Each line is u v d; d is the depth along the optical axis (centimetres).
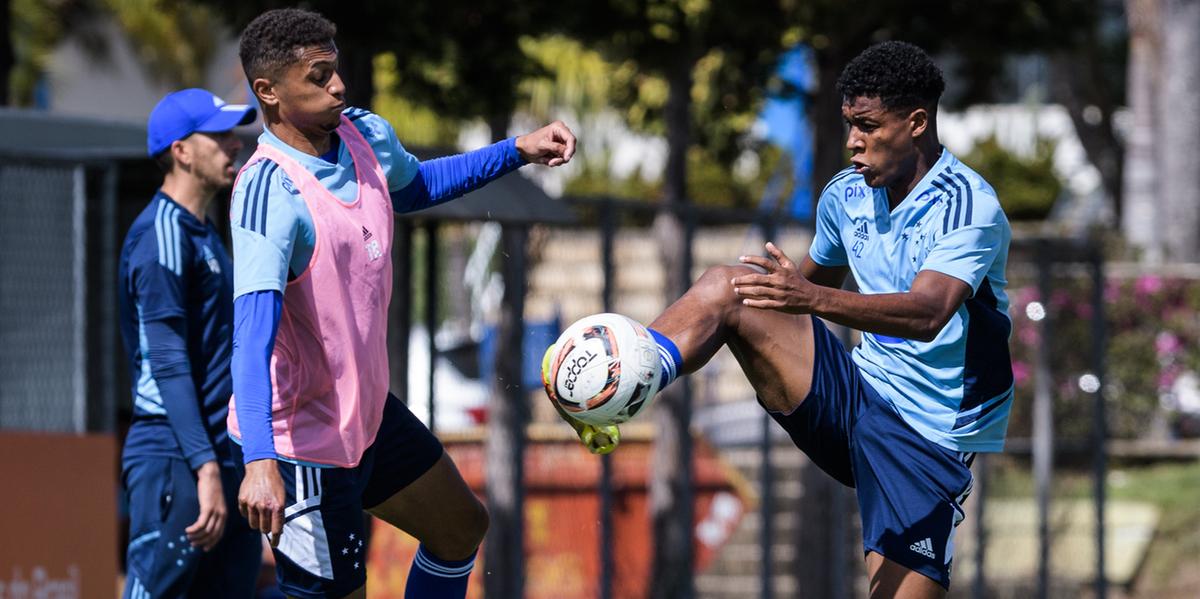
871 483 1823
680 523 3969
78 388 2770
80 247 2777
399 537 3622
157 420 2181
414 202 1786
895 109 1680
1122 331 7275
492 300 3962
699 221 3909
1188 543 6391
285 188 1589
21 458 2631
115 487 2800
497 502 3894
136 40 11162
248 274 1562
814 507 4762
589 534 3969
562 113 10188
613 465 4062
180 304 2158
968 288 1650
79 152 2986
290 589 1664
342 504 1659
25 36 9900
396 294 3503
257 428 1548
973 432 1798
